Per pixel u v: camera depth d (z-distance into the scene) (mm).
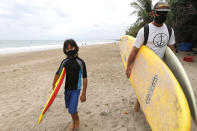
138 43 2064
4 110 3133
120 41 3383
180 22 11828
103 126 2367
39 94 4016
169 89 1559
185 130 1226
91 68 7055
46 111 1959
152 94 1810
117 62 8273
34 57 13375
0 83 5199
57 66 8070
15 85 4922
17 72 6910
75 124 2291
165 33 1957
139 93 2098
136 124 2373
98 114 2738
